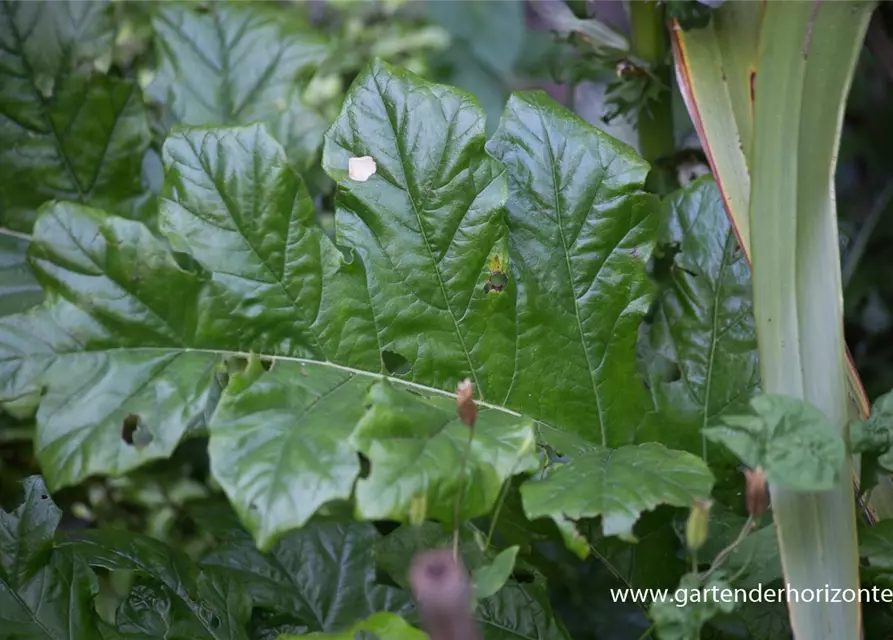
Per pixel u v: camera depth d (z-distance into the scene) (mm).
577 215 1275
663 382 1322
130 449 1173
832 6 1216
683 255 1351
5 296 1397
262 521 1126
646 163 1276
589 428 1285
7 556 1252
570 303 1279
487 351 1262
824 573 1180
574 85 1629
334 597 1354
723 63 1310
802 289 1212
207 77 1445
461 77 2377
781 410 1134
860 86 1678
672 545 1309
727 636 1320
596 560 1536
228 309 1218
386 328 1245
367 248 1243
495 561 1151
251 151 1229
